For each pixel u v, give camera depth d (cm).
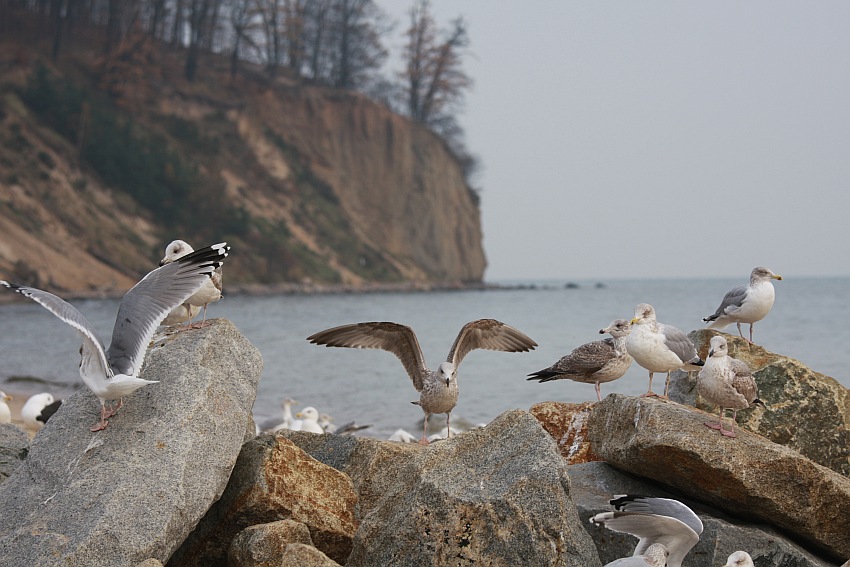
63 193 7600
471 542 791
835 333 4069
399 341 1120
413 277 10369
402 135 11269
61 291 6606
